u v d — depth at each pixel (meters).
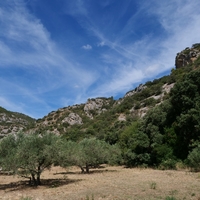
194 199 10.18
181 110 29.59
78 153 23.69
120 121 73.00
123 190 13.30
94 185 16.33
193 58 95.19
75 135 87.19
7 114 185.62
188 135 27.17
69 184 18.02
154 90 92.06
